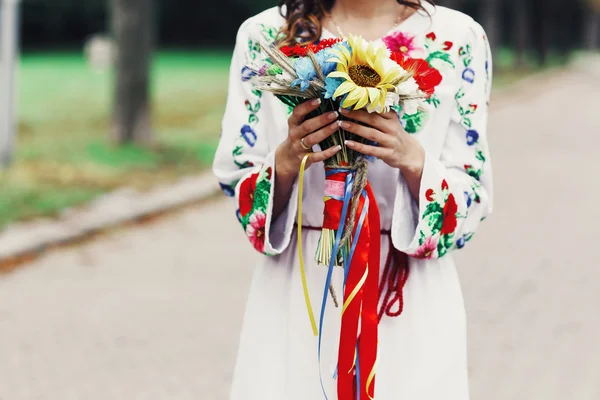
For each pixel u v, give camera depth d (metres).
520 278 7.41
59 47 57.47
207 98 25.45
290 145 2.33
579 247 8.55
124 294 7.03
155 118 19.67
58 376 5.32
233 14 62.44
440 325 2.43
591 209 10.55
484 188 2.52
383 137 2.23
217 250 8.59
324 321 2.45
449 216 2.36
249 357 2.52
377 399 2.41
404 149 2.28
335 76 2.15
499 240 8.80
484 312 6.51
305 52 2.23
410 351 2.42
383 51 2.17
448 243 2.38
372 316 2.33
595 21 96.50
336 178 2.30
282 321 2.50
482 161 2.48
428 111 2.30
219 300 6.88
